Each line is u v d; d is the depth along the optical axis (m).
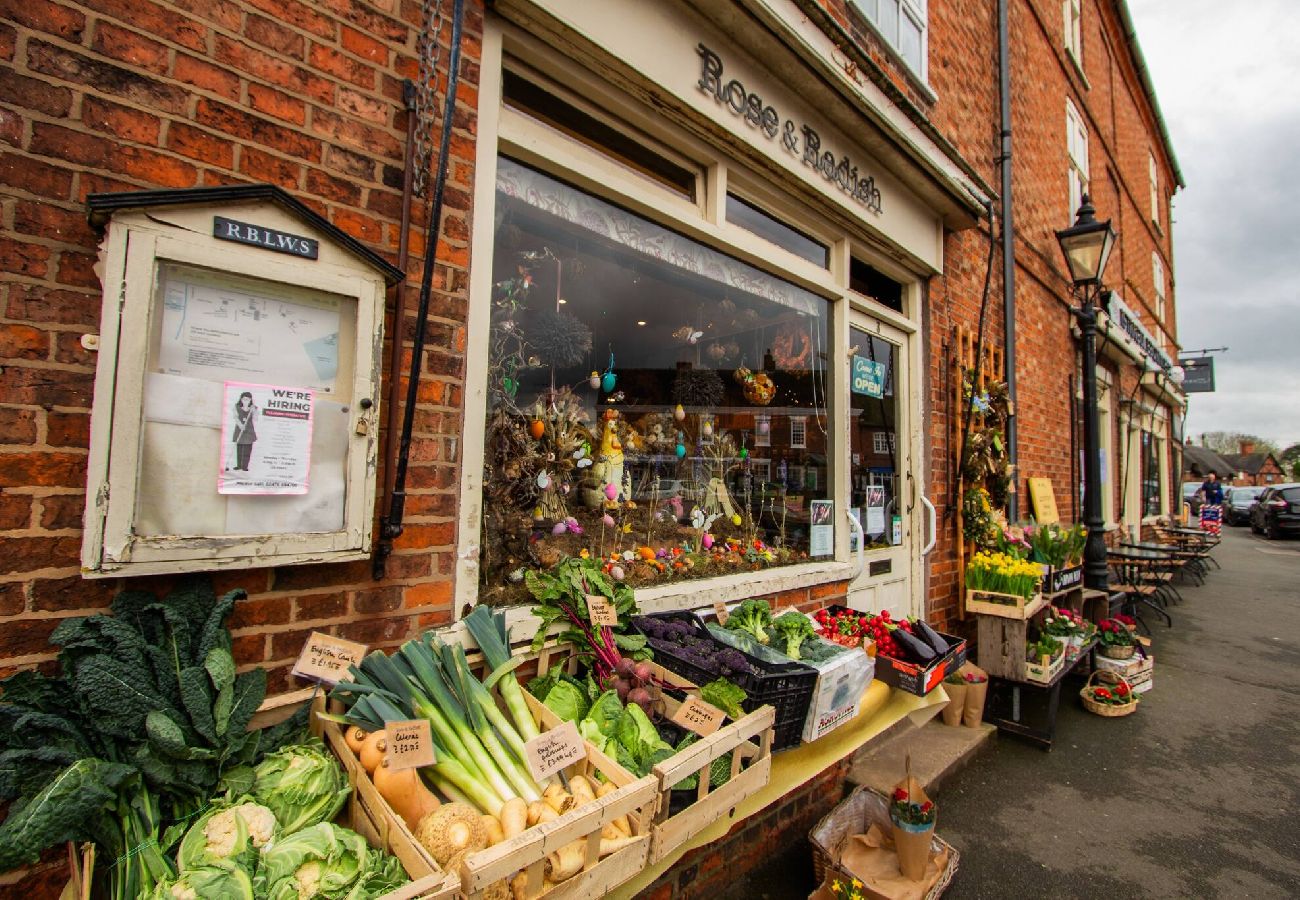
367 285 1.58
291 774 1.28
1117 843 2.93
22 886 1.22
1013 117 6.05
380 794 1.27
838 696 2.21
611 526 3.00
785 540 3.66
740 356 3.87
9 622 1.23
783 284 3.49
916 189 4.19
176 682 1.28
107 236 1.25
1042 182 6.76
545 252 2.67
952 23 5.04
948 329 4.80
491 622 1.81
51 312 1.28
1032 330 6.40
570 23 2.15
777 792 2.08
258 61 1.56
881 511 4.25
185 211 1.33
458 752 1.42
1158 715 4.57
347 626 1.66
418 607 1.79
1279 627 7.49
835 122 3.45
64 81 1.31
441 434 1.86
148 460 1.30
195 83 1.47
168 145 1.43
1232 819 3.16
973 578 4.25
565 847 1.25
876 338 4.27
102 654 1.20
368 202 1.73
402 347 1.76
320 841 1.11
